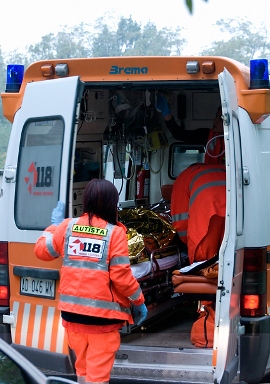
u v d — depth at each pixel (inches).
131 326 227.5
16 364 115.5
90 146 278.8
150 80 209.9
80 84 203.2
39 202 210.8
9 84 225.6
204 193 225.5
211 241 224.8
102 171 289.0
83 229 185.8
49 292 209.5
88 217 187.3
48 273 208.2
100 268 182.9
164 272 242.4
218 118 259.0
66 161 202.1
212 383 199.8
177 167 322.7
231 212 189.0
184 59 207.5
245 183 203.0
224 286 189.6
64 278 186.9
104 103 281.3
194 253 226.7
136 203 324.2
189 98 307.9
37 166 211.6
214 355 189.0
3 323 218.7
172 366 205.0
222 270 189.9
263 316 206.4
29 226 212.7
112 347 185.5
